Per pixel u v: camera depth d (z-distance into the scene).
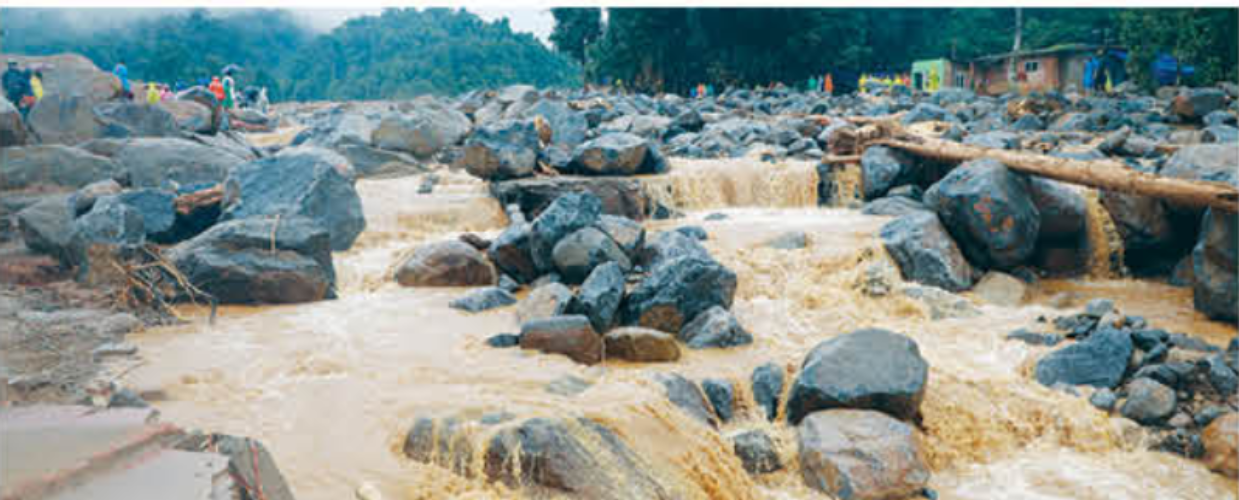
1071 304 12.38
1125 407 8.62
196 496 3.76
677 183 18.56
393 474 6.17
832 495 7.15
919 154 17.86
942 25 78.31
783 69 57.69
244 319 10.53
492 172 17.78
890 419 7.70
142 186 16.20
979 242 13.59
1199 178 13.36
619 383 7.89
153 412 4.89
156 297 10.58
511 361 8.77
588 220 12.47
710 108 34.12
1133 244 14.16
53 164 15.51
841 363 8.16
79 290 11.38
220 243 11.38
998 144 21.31
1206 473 7.72
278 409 7.36
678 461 6.73
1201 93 25.62
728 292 10.84
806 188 19.23
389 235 15.20
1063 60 52.44
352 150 20.12
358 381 8.10
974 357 10.10
